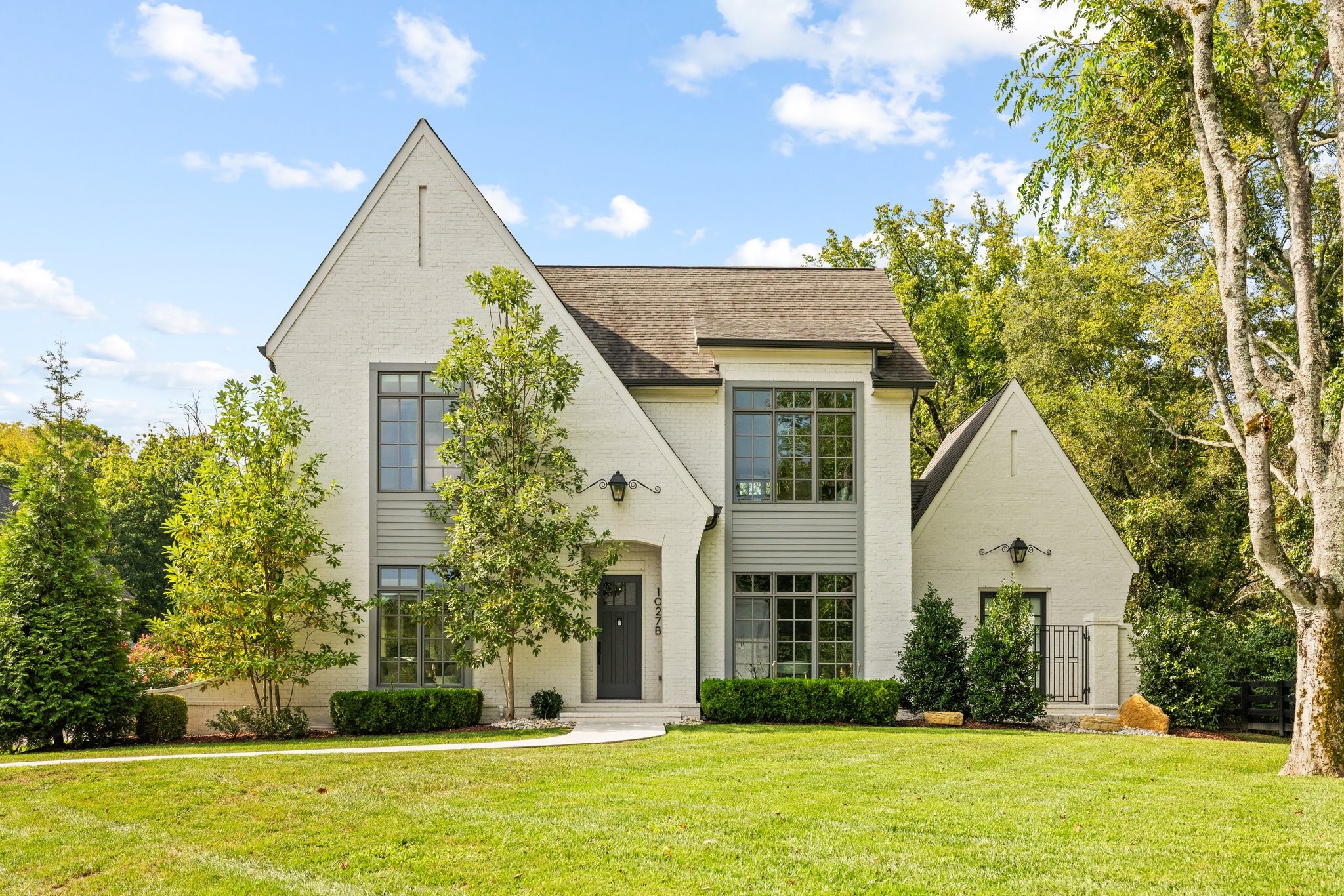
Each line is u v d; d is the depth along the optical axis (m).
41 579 15.73
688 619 18.42
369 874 8.18
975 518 20.77
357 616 17.81
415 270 18.78
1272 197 24.56
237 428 17.14
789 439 19.64
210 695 17.48
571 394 18.56
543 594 16.91
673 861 8.34
